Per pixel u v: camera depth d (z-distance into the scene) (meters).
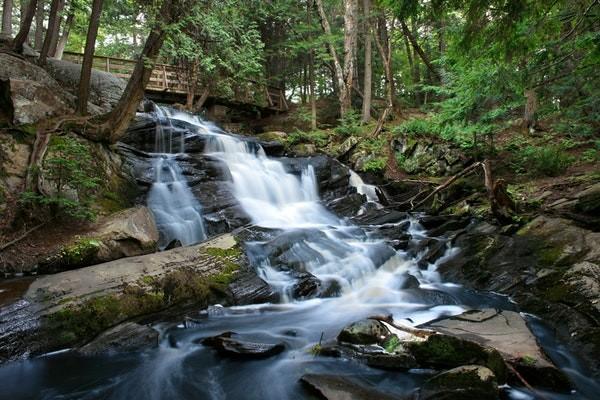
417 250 8.56
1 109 7.98
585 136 12.20
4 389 4.12
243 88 19.25
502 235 8.10
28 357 4.48
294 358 4.71
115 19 9.73
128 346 4.83
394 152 15.06
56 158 7.14
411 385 4.04
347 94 18.59
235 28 10.23
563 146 11.91
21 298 4.90
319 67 23.72
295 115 21.22
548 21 6.49
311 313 6.11
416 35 21.72
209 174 10.73
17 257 6.05
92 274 5.55
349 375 4.29
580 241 6.81
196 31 9.74
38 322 4.70
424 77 24.66
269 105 21.23
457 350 4.14
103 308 5.14
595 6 6.40
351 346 4.68
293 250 7.76
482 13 6.39
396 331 4.89
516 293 6.47
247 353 4.72
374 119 19.30
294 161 13.28
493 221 8.96
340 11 24.94
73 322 4.89
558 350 4.89
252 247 7.38
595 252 6.39
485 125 10.95
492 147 12.77
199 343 5.10
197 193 9.91
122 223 7.00
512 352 4.25
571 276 6.00
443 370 4.19
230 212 9.69
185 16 9.12
